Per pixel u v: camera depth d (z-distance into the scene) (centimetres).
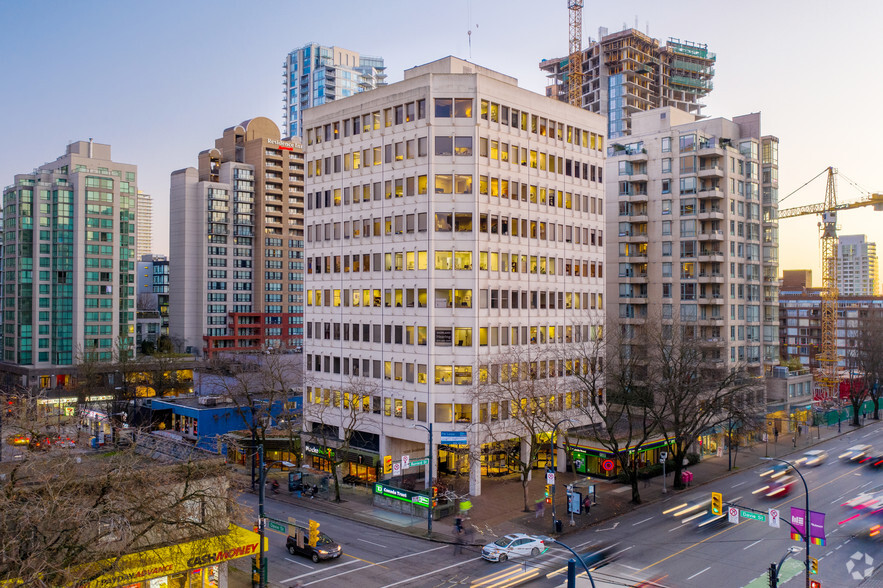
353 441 7444
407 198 7012
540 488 6769
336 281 7794
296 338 19888
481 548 4944
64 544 2808
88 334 13100
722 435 8562
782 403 10056
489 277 6912
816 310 16838
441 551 4872
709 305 9569
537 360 7362
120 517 2914
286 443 7844
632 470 6481
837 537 5197
